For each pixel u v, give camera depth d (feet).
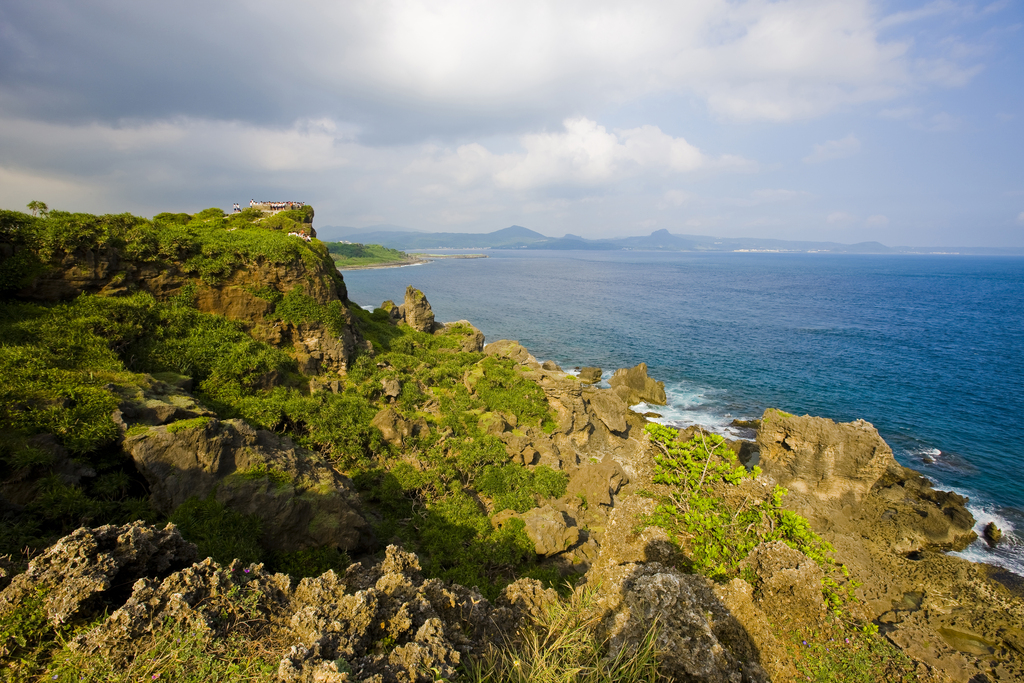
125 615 25.41
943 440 158.71
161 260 117.19
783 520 41.81
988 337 321.73
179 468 67.51
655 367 246.68
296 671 23.16
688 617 30.66
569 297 537.24
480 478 107.76
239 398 102.17
